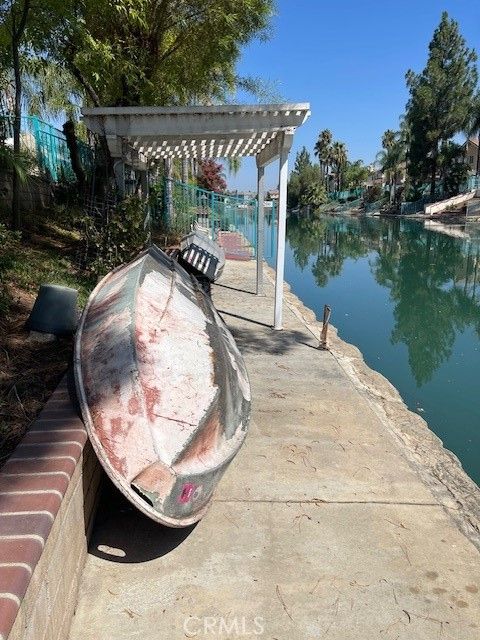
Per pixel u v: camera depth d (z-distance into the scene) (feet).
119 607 9.43
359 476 14.20
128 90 36.76
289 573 10.44
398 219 199.41
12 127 29.19
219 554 10.91
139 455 9.45
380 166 274.16
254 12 35.55
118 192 27.94
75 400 11.02
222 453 11.25
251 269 52.49
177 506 9.55
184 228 56.85
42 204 37.60
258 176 37.01
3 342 15.39
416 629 9.22
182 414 10.36
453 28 203.82
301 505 12.73
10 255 21.74
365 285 64.69
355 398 19.60
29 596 6.29
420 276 71.87
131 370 10.53
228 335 18.37
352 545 11.35
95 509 11.48
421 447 16.30
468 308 52.47
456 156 218.18
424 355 35.37
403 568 10.71
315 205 276.62
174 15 35.09
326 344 25.72
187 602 9.62
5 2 25.68
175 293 15.46
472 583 10.36
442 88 207.21
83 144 50.39
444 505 13.05
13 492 7.73
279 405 18.62
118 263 26.05
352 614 9.49
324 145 341.62
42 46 28.43
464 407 26.02
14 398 12.26
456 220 173.47
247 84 43.34
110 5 28.45
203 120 24.85
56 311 16.17
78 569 9.55
